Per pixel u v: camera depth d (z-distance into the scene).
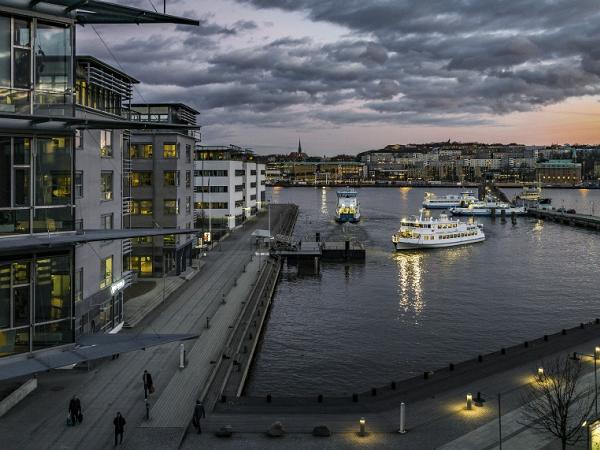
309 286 94.31
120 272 53.91
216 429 33.47
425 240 139.88
